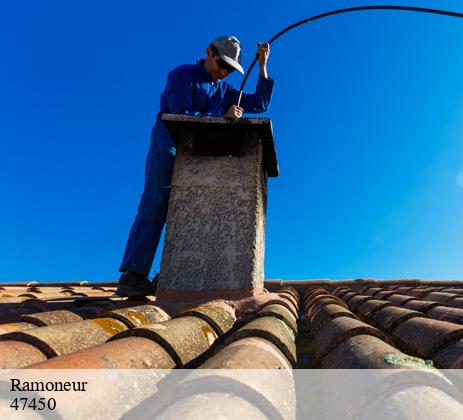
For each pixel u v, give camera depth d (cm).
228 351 130
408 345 186
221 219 285
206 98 338
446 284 597
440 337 164
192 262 277
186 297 269
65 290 502
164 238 285
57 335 148
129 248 310
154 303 265
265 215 348
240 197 289
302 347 211
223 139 308
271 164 348
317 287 614
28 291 518
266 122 289
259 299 266
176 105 309
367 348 139
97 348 127
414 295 434
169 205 292
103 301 310
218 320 214
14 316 245
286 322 217
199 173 299
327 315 235
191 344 161
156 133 331
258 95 373
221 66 338
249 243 278
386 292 432
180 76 319
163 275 276
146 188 319
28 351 133
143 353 131
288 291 513
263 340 154
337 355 151
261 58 369
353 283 608
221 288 269
